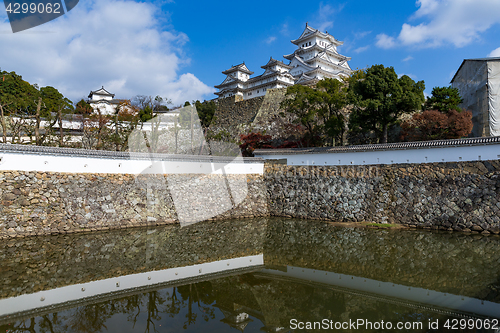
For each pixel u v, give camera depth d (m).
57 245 11.36
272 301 6.46
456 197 14.48
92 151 14.63
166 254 10.45
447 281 8.00
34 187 13.05
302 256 10.51
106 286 7.36
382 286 7.66
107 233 13.42
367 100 18.89
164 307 6.04
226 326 5.09
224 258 10.12
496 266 9.16
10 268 8.78
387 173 16.80
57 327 5.26
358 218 16.84
